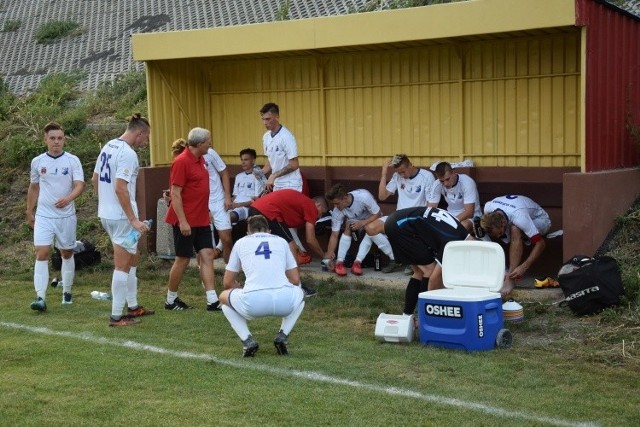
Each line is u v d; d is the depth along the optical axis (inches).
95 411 243.4
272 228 411.8
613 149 402.3
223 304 302.4
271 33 453.7
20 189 598.9
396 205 478.6
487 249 319.0
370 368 283.6
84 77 762.2
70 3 935.0
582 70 374.9
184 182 375.2
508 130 446.9
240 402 248.8
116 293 356.2
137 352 309.9
